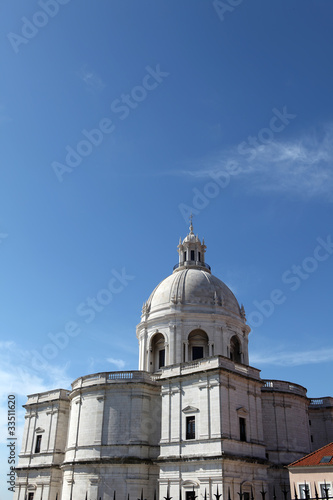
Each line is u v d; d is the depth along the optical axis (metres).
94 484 53.09
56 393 70.88
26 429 72.25
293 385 63.69
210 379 49.50
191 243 81.50
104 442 54.91
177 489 47.25
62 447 67.19
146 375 58.09
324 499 20.89
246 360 70.00
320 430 66.94
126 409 55.97
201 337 68.25
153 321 69.19
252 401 52.50
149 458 53.78
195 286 70.94
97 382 58.75
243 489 46.28
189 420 49.97
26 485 67.25
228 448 46.16
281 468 56.97
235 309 72.25
